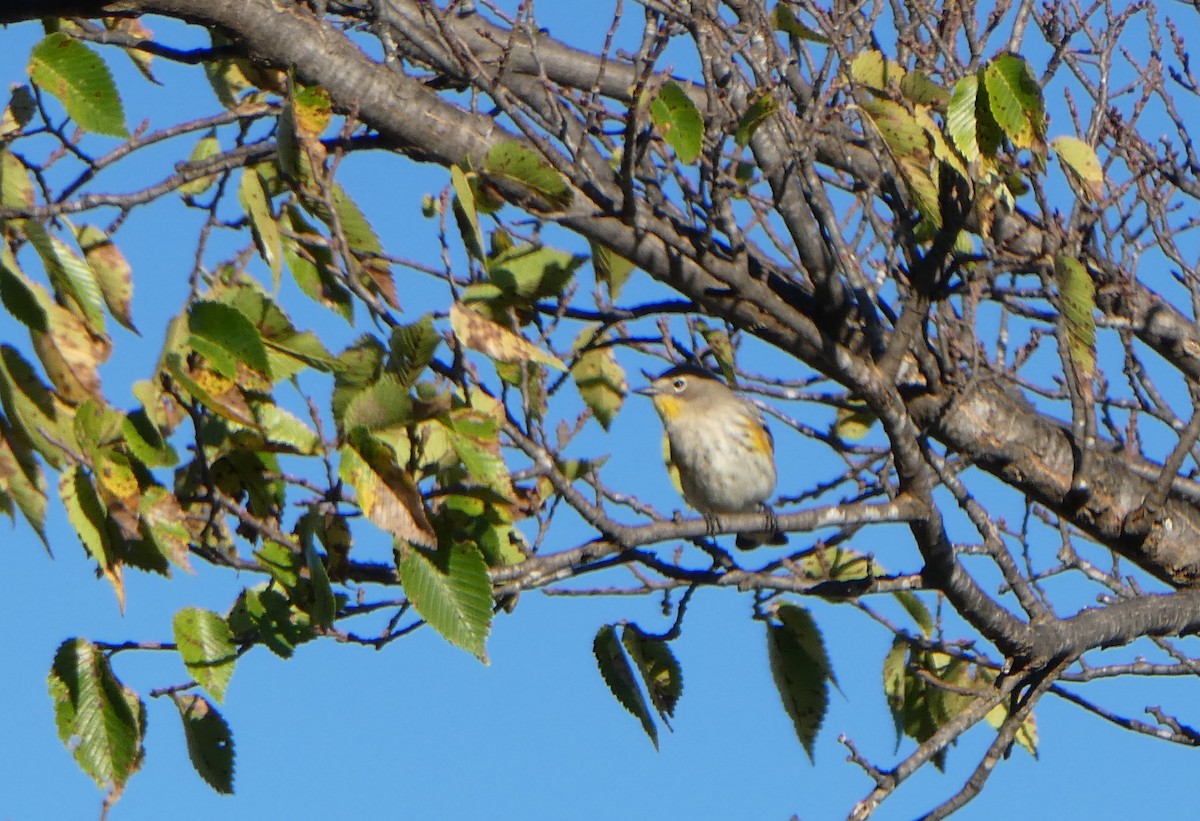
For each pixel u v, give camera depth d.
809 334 11.27
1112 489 12.99
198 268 8.69
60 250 8.21
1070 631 11.77
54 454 8.15
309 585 9.35
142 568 8.52
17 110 9.54
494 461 8.55
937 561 11.28
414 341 8.66
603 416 12.00
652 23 10.88
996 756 10.70
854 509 11.02
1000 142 9.43
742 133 9.66
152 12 10.86
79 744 8.97
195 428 8.74
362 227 10.03
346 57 11.20
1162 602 12.58
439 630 8.62
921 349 12.32
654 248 11.44
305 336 8.94
